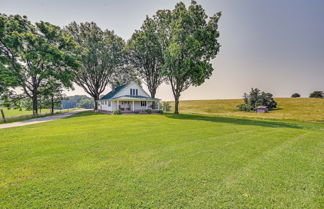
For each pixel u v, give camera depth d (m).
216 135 9.09
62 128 10.74
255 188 3.47
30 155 5.33
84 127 11.19
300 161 5.18
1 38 19.69
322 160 5.32
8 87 20.91
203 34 20.27
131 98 25.94
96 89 33.44
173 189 3.37
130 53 29.67
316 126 15.50
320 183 3.74
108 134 8.81
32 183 3.54
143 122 14.20
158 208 2.77
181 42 20.67
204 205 2.87
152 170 4.29
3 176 3.85
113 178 3.81
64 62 22.61
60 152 5.67
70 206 2.79
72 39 25.77
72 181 3.64
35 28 22.69
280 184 3.67
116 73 32.91
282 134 10.12
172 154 5.63
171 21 22.53
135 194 3.17
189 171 4.27
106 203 2.88
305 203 2.98
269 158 5.41
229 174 4.13
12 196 3.06
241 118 21.83
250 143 7.45
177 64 20.33
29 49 20.28
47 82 25.14
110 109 28.77
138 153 5.69
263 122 17.03
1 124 13.32
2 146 6.34
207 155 5.59
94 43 29.08
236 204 2.91
